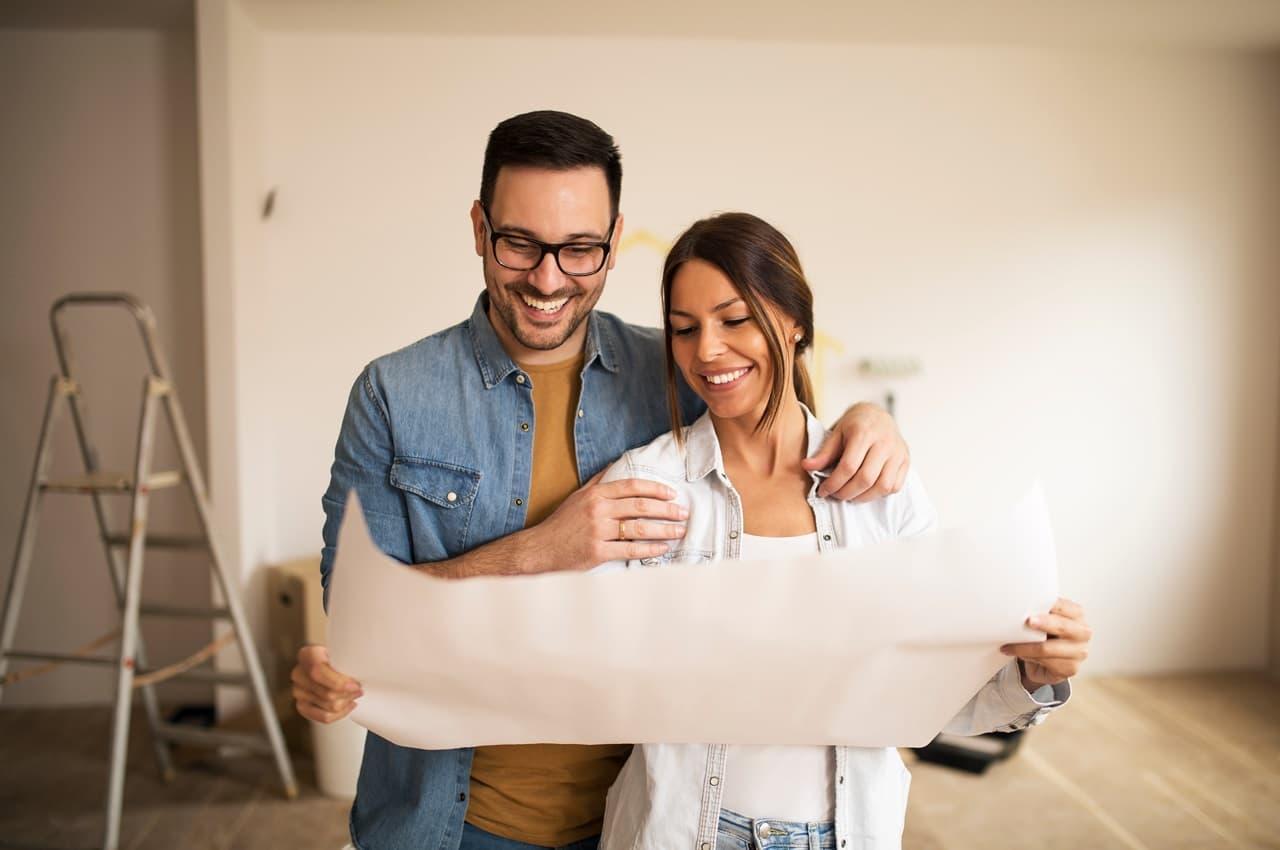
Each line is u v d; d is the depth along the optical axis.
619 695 0.99
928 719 1.04
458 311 3.62
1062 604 1.00
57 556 3.66
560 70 3.57
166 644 3.65
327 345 3.60
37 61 3.51
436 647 0.95
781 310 1.10
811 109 3.67
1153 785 3.02
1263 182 3.87
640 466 1.18
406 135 3.56
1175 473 3.93
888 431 1.16
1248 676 3.96
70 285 3.58
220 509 3.36
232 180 3.26
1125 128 3.79
